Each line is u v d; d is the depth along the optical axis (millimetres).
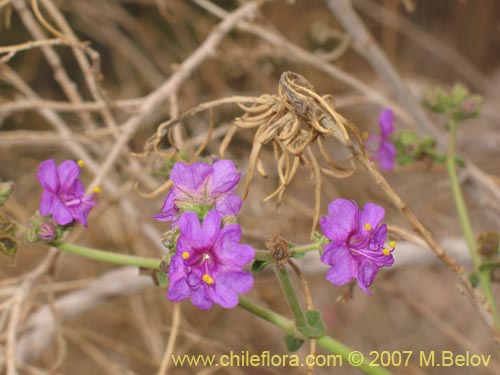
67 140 272
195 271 151
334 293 391
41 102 242
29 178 376
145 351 364
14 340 212
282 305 331
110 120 250
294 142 182
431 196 339
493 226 311
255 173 304
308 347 339
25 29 396
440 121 369
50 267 234
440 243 280
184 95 397
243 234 250
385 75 282
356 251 158
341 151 349
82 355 356
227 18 265
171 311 352
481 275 205
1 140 271
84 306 269
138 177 272
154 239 280
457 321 392
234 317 365
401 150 240
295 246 166
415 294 399
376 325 384
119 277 271
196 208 162
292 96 174
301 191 348
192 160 194
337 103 306
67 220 171
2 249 175
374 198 298
